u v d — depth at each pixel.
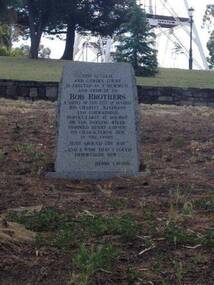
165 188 4.16
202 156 5.50
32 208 3.55
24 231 3.01
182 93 12.52
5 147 5.71
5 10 25.16
